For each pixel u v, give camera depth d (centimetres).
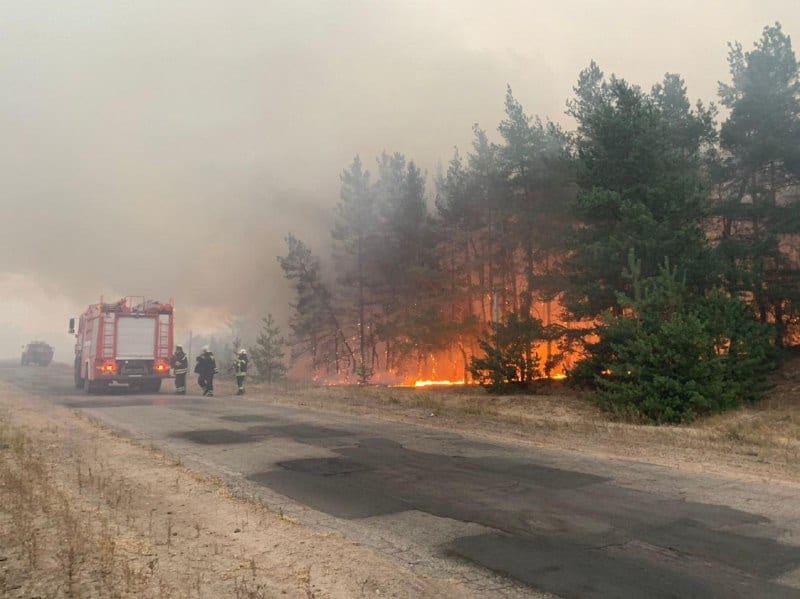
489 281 3409
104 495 685
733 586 442
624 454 967
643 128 1877
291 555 508
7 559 466
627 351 1580
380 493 724
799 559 495
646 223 1775
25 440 1037
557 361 2069
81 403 1803
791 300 2111
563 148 2775
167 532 560
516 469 854
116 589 416
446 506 665
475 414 1512
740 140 2200
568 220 2842
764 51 2141
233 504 668
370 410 1602
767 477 797
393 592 434
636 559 499
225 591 424
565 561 496
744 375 1594
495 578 462
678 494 708
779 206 2127
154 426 1291
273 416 1481
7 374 3509
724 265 1850
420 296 3616
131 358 2250
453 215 3344
